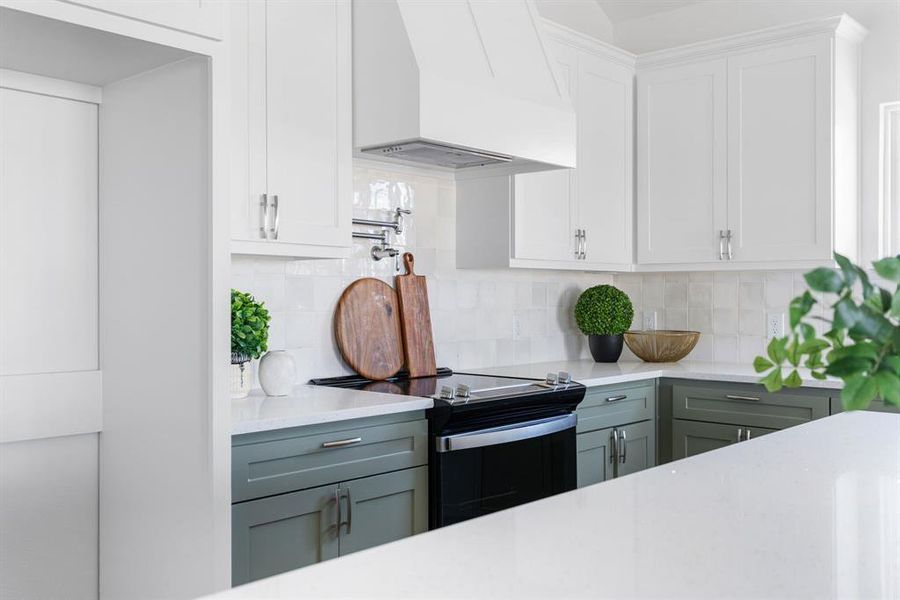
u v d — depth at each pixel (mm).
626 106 4070
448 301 3695
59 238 2234
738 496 1357
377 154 3053
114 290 2270
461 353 3752
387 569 1005
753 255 3746
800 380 814
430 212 3609
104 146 2303
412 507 2662
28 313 2172
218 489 1991
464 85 2865
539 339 4160
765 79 3707
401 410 2598
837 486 1420
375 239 3359
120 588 2264
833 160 3527
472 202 3656
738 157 3783
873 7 3768
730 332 4152
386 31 2812
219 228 1989
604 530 1168
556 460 3082
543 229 3639
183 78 2059
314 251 2754
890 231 3789
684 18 4344
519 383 3145
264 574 2264
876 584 942
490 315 3895
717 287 4199
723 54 3828
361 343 3236
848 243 3678
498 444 2846
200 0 1966
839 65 3590
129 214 2219
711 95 3869
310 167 2727
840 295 746
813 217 3576
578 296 4391
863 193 3801
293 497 2326
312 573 994
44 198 2205
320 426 2387
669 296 4379
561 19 4273
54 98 2225
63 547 2256
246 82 2545
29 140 2174
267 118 2602
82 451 2299
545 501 1341
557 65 3615
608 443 3465
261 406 2504
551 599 900
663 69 4027
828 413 3258
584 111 3818
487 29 3131
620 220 4043
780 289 3980
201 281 2006
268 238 2594
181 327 2061
